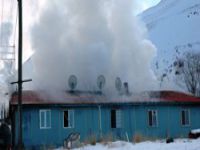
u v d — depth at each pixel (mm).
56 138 23516
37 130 23094
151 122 26500
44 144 23094
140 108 26297
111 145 20812
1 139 16000
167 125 26969
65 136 23781
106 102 25156
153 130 26422
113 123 25281
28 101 23203
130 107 26000
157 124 26641
